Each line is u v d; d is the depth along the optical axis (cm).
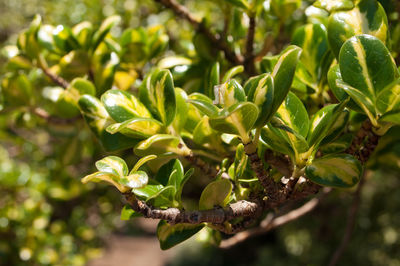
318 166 40
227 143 47
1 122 119
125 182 37
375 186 210
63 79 64
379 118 38
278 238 279
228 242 73
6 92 68
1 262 120
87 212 156
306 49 50
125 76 65
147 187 42
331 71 41
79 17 155
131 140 46
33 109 71
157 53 65
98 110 47
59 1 161
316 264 212
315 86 50
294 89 49
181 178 42
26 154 146
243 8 53
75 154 87
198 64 58
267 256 262
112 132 40
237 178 42
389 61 39
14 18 212
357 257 206
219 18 136
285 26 74
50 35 62
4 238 124
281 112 41
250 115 35
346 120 41
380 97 37
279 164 43
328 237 216
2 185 127
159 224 42
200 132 47
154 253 388
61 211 152
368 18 44
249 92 37
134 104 45
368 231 212
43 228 132
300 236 236
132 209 41
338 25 44
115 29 135
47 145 146
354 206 78
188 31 111
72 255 138
